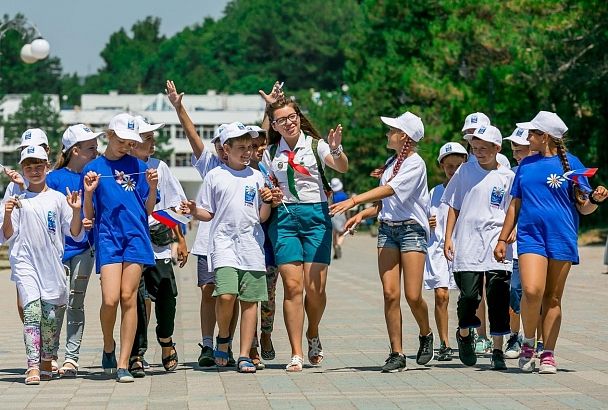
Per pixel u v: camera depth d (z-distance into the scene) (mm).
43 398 10352
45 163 11742
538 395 10188
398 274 12023
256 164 12500
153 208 11625
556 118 11766
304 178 12008
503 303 12047
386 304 12000
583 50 46719
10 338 15812
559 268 11656
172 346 12219
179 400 10109
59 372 11984
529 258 11625
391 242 12000
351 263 36969
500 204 12273
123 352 11414
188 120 12805
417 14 69250
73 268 11938
